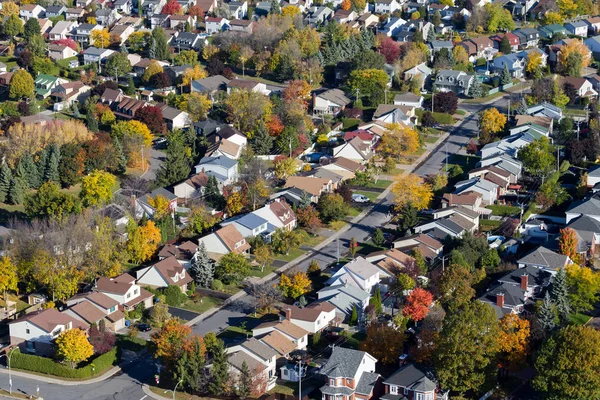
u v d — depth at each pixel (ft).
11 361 483.10
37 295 546.26
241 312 531.09
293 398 444.55
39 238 560.20
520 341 461.78
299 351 483.10
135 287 533.55
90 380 471.62
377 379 446.60
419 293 504.02
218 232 588.91
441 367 440.86
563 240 570.05
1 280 538.88
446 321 453.17
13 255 554.46
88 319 508.53
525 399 444.55
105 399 454.40
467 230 599.98
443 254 588.50
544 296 520.01
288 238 593.83
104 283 534.37
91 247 558.15
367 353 455.63
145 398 453.99
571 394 425.69
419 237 588.91
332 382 444.14
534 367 447.42
